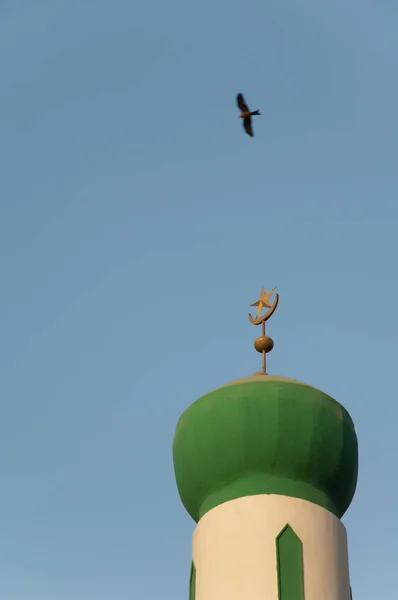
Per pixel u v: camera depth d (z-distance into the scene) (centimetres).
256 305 3638
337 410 3344
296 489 3212
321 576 3097
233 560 3097
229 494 3209
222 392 3309
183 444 3334
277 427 3234
